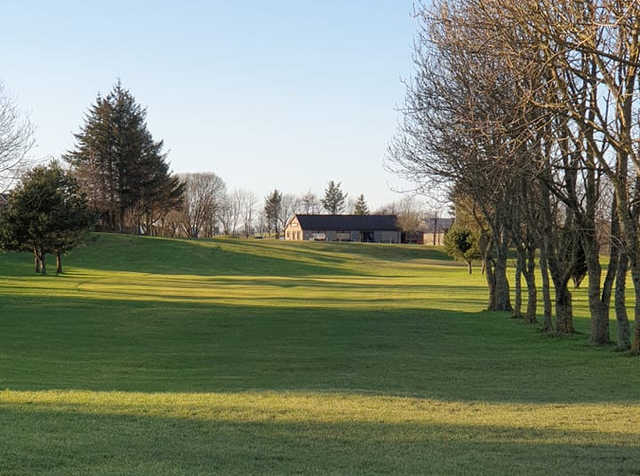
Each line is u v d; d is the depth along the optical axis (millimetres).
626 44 17719
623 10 16422
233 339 27406
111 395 14219
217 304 40781
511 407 13312
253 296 48156
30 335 27094
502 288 39406
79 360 21688
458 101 26391
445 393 15375
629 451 9656
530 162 20188
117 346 25172
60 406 12578
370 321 33312
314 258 108750
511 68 18188
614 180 19578
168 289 53750
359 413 12305
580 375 18156
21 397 13594
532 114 20031
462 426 11273
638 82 19547
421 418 11898
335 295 51062
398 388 16297
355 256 115562
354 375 18797
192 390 15984
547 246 26891
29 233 68438
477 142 23266
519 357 22000
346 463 8750
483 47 19359
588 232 23266
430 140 31750
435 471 8383
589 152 21109
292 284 65062
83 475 7746
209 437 10219
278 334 28875
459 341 26609
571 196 22750
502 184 24703
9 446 9047
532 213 28594
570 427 11281
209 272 87625
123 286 56219
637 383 16766
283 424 11250
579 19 16516
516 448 9781
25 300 40094
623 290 21531
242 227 199750
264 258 103875
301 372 19531
